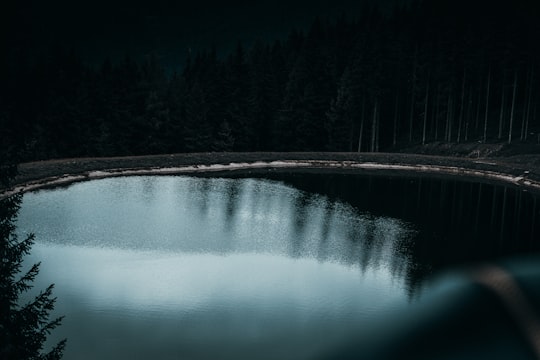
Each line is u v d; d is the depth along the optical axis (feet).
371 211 156.87
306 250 115.03
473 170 224.53
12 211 54.44
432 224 142.41
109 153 247.29
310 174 221.46
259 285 91.91
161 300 84.53
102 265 101.40
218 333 74.43
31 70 262.67
